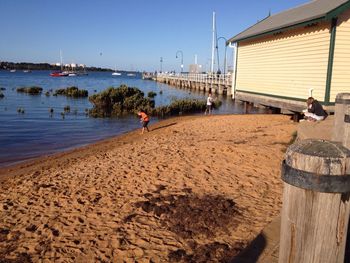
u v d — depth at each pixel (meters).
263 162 8.62
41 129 18.75
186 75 61.97
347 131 4.12
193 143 11.43
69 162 10.33
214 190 6.71
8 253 4.68
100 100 27.59
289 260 1.72
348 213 1.66
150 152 10.35
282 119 16.83
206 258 4.31
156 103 33.00
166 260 4.35
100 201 6.41
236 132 13.53
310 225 1.63
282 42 15.70
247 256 3.49
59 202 6.46
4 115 23.56
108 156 10.37
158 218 5.56
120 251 4.62
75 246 4.82
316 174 1.57
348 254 3.23
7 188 7.50
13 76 118.12
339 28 12.16
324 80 12.67
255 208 5.79
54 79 100.94
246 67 20.17
